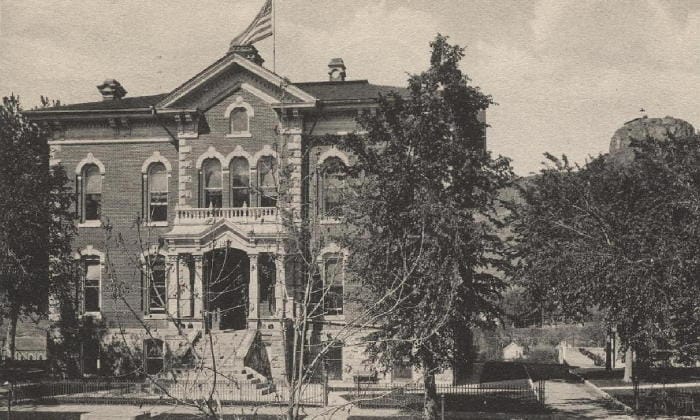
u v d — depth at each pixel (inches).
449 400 1040.2
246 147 1334.9
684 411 936.9
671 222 814.5
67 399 1013.8
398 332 797.2
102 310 1332.4
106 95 1577.3
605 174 1181.7
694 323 780.0
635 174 1005.8
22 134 1336.1
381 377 1224.2
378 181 866.1
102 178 1379.2
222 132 1347.2
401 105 927.7
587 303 902.4
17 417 909.2
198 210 1306.6
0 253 1154.7
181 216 1314.0
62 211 1274.6
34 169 1234.6
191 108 1339.8
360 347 1218.0
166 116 1358.3
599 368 1734.7
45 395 1065.5
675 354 839.7
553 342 2222.0
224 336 1203.2
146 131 1379.2
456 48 914.7
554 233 1072.2
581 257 852.0
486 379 1364.4
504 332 2233.0
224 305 1322.6
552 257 957.8
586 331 2249.0
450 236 798.5
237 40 1332.4
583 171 1216.2
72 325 1327.5
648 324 786.8
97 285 1358.3
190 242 1264.8
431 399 856.9
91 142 1387.8
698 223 768.3
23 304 1250.6
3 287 1158.3
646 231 818.2
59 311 1333.7
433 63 922.1
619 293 824.3
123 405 984.9
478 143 941.8
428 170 874.1
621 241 834.8
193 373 1098.7
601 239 866.8
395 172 877.8
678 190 821.9
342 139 938.7
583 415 933.8
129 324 1315.2
